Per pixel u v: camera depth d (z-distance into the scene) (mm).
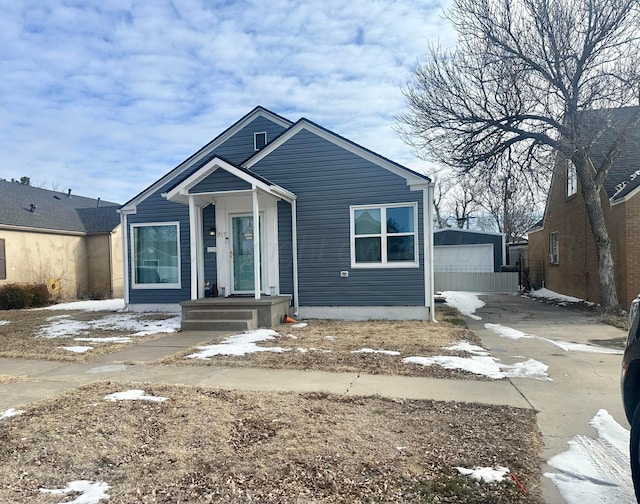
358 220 11430
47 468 3336
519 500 2869
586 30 12188
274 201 11852
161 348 7926
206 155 13422
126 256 13469
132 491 2992
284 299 11141
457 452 3551
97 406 4707
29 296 17125
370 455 3488
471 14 13406
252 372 6188
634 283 12414
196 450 3602
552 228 19906
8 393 5297
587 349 7723
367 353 7266
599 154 14789
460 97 13883
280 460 3410
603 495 2947
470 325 10656
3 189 21750
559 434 3967
